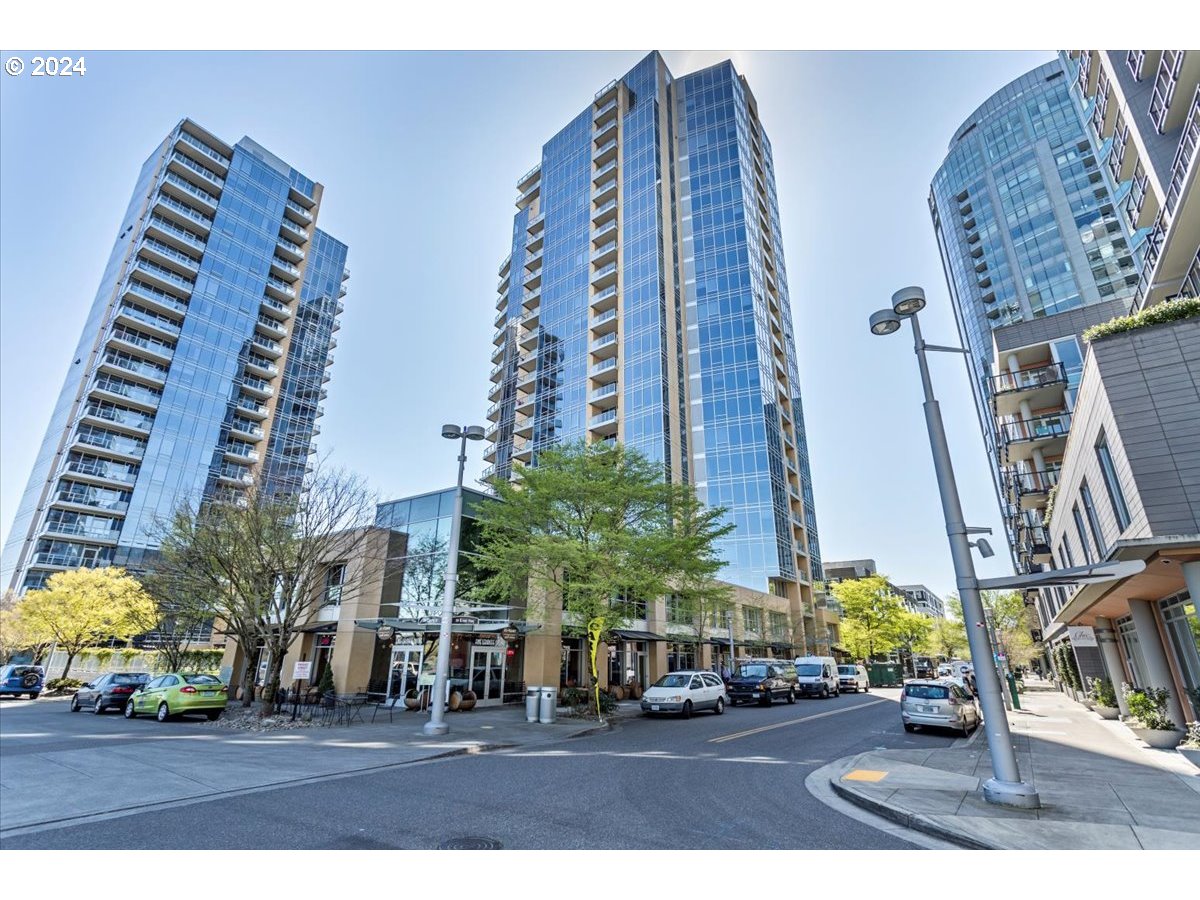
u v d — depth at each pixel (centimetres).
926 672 7262
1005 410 2948
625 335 5697
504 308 7794
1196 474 963
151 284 6328
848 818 740
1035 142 7544
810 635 5353
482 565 2153
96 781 872
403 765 1093
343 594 2370
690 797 838
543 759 1187
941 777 960
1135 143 2283
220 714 1934
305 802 777
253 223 7300
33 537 5259
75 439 5431
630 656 3197
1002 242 7562
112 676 2183
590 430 5556
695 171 6538
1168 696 1365
